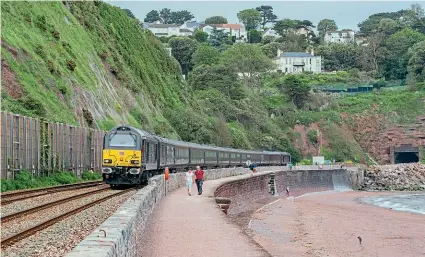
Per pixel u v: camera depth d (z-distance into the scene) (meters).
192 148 70.81
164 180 42.97
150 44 121.38
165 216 29.06
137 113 87.00
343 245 42.00
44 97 58.12
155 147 52.56
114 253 11.08
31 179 46.16
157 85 111.94
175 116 109.81
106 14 103.81
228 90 166.50
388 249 41.19
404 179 158.75
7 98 51.22
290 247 39.53
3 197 34.12
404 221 61.19
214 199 39.53
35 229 21.94
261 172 89.06
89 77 75.25
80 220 25.02
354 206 83.81
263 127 159.38
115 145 46.66
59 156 54.50
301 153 179.00
